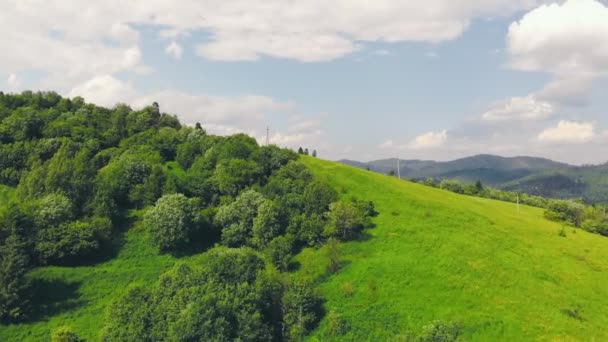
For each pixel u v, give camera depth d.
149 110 163.88
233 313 68.75
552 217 135.12
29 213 88.50
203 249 97.06
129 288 75.50
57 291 81.44
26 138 124.38
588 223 128.75
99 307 79.19
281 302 74.94
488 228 104.44
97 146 127.88
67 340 68.12
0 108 135.25
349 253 91.31
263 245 93.25
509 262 87.38
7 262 76.19
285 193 107.81
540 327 68.06
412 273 82.44
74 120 138.75
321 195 104.88
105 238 94.06
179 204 97.75
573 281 83.12
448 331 63.12
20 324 73.62
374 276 82.56
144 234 99.81
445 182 198.50
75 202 100.19
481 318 69.88
